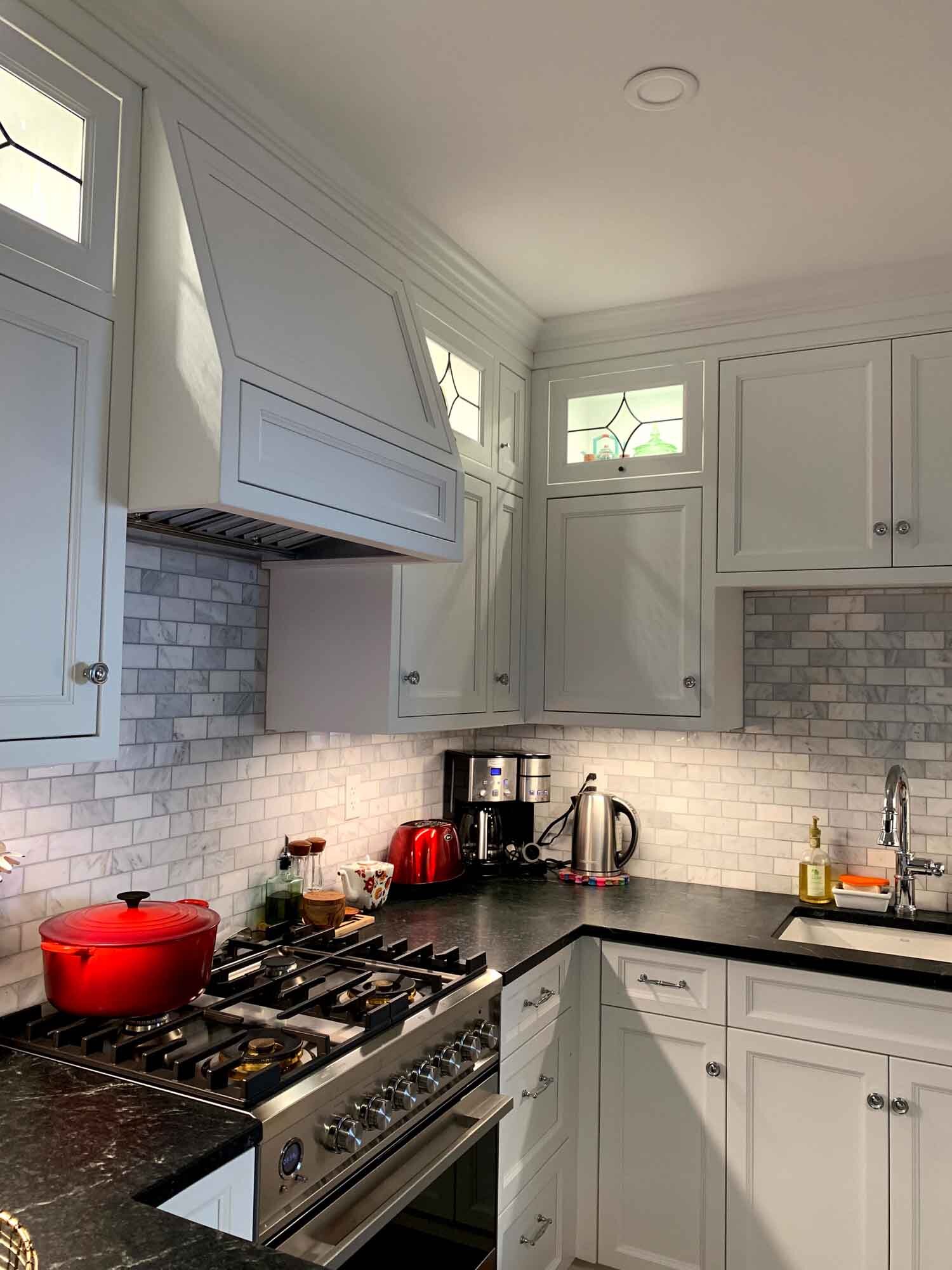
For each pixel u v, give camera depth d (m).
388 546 2.03
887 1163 2.27
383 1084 1.66
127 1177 1.20
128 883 2.01
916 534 2.63
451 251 2.53
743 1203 2.41
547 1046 2.41
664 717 2.92
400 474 2.06
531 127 1.98
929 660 2.90
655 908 2.81
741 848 3.11
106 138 1.56
